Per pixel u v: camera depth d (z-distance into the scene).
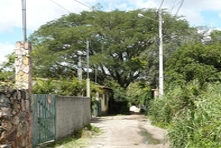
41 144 8.98
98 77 34.78
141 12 31.83
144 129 15.27
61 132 10.74
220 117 6.98
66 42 30.94
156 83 31.25
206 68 17.06
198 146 6.66
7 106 5.64
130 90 39.28
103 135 12.87
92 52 32.12
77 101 13.45
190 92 12.08
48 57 29.28
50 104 9.74
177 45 27.80
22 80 7.52
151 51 28.78
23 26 8.98
